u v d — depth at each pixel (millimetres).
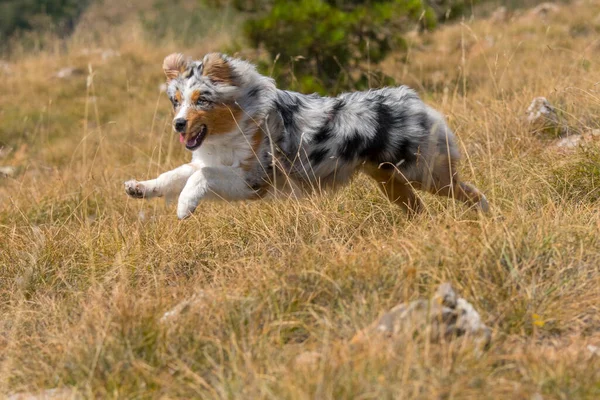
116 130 23422
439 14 25422
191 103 10148
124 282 9656
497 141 14062
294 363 6992
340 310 8133
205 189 10180
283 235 10516
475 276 8375
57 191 15008
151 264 10336
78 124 24703
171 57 10641
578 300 8156
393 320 7469
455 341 7145
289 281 8617
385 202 11539
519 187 11383
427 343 6801
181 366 7262
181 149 18578
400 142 10789
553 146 13805
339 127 10727
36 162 20891
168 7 61719
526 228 9258
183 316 8125
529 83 17703
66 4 57281
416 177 11039
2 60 36406
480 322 7434
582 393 6406
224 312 8117
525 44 27125
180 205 10102
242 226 11117
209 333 7840
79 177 16422
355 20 21375
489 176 12016
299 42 21062
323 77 22031
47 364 7801
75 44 35000
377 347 6863
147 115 24688
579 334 7641
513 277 8297
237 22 34031
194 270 10234
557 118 14719
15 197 14719
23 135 24109
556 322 7840
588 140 12836
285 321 7840
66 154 21281
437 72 25156
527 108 15258
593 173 11289
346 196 11773
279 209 11055
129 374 7328
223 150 10523
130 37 36438
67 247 11469
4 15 54062
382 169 11078
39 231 12039
